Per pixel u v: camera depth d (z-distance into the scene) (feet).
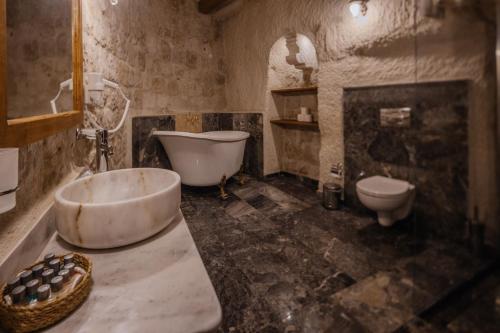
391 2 6.79
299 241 6.54
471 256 4.13
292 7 9.61
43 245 2.33
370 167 8.04
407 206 6.82
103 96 6.22
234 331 3.89
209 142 9.34
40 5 2.61
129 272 1.97
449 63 3.84
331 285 4.88
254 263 5.62
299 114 11.14
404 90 6.89
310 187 10.98
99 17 6.13
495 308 3.76
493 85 3.35
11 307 1.36
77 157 4.44
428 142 4.80
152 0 10.87
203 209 8.67
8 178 1.55
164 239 2.49
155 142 10.86
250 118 12.34
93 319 1.51
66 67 3.45
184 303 1.65
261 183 11.54
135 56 9.92
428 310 4.16
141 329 1.44
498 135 3.49
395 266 5.43
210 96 13.20
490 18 3.22
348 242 6.46
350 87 8.22
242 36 12.23
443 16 3.76
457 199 4.39
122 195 3.45
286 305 4.39
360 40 7.66
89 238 2.15
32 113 2.31
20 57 2.06
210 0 11.38
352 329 3.90
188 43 12.26
